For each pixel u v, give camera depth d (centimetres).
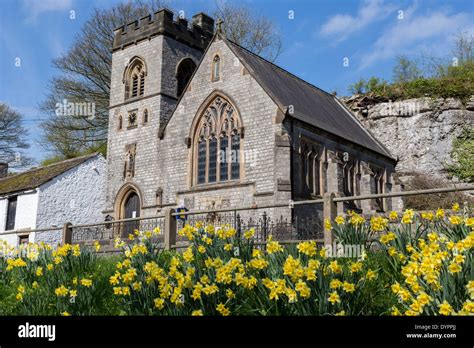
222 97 2903
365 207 3334
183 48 3531
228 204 2720
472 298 552
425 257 616
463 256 599
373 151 3578
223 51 2955
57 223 3378
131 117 3441
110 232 3309
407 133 4138
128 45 3581
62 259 1054
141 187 3225
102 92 4747
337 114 3750
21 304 959
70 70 4738
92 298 888
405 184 3878
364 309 699
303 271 653
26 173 3778
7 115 5050
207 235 991
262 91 2728
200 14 3766
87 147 5109
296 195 2652
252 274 777
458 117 3969
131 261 920
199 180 2942
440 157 3962
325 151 2995
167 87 3366
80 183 3569
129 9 4853
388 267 847
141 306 766
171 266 810
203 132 2980
